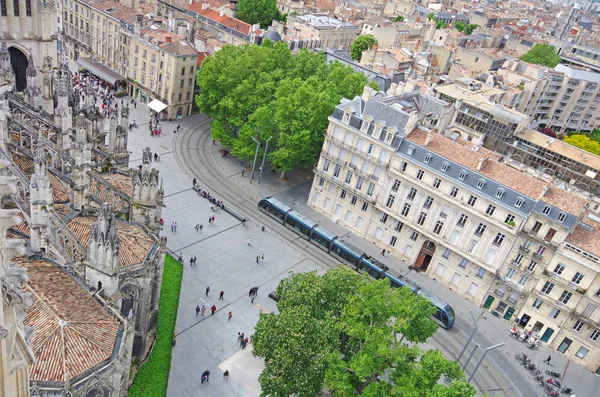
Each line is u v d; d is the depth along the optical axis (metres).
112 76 141.88
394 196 97.69
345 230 106.25
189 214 97.25
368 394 49.06
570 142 166.25
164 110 134.12
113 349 43.12
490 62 190.00
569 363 83.44
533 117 191.62
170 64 127.56
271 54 124.69
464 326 86.19
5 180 17.12
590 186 126.88
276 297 80.81
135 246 56.88
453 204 90.12
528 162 136.38
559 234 81.12
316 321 55.56
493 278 89.12
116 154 75.19
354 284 62.03
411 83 114.50
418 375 47.81
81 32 153.12
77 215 59.44
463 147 92.25
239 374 65.62
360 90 116.06
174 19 147.25
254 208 104.94
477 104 138.62
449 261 94.00
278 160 107.12
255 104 114.38
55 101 70.38
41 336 39.94
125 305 56.88
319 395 61.28
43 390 37.56
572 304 82.12
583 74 196.50
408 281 90.94
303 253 94.88
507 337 86.12
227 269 85.06
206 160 119.06
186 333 69.81
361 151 99.38
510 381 76.19
